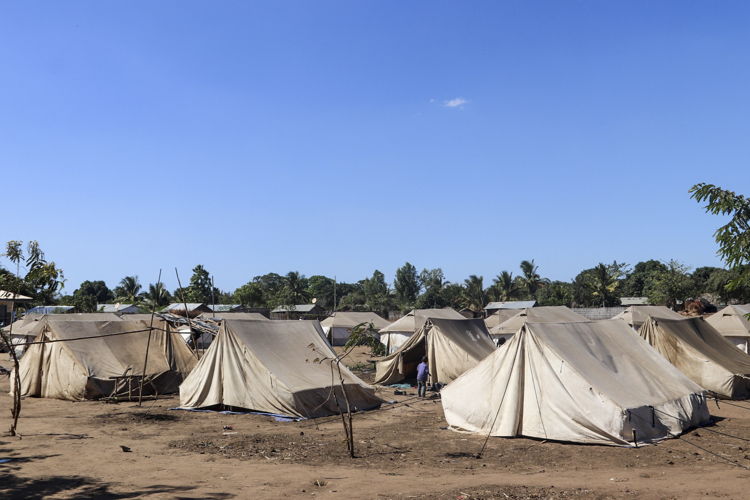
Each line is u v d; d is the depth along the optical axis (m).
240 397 20.08
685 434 15.88
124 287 99.00
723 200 11.55
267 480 10.80
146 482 10.62
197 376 20.88
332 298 130.75
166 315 25.67
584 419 14.58
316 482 10.64
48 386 23.53
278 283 133.38
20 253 15.27
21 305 16.88
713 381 23.16
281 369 20.19
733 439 15.23
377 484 10.55
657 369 17.84
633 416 14.50
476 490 10.01
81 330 24.59
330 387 20.06
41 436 15.54
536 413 15.30
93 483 10.52
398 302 101.50
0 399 23.48
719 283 59.09
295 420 18.61
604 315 60.97
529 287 99.69
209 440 15.09
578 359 15.72
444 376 27.78
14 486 10.23
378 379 29.66
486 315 87.00
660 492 9.87
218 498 9.55
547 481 10.82
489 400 16.12
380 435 16.03
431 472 11.74
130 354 24.94
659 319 24.84
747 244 11.39
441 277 103.00
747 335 34.94
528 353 15.83
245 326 21.39
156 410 20.58
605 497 9.56
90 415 19.41
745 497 9.53
